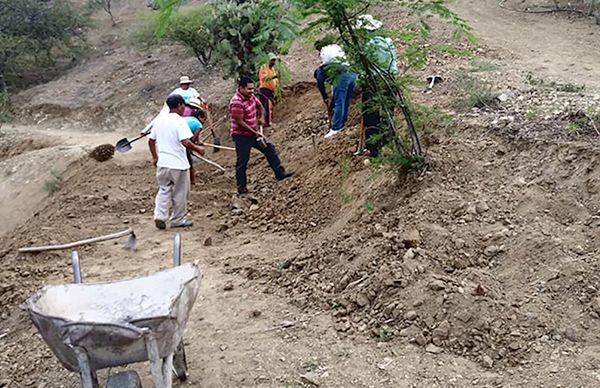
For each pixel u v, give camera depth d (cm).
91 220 984
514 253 563
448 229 608
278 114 1322
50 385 516
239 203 955
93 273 742
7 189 1405
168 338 393
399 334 507
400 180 708
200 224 914
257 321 565
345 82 961
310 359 497
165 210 895
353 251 625
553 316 496
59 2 2398
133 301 447
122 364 397
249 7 1235
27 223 1123
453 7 1709
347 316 547
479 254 579
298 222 829
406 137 751
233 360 509
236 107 934
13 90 2298
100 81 2127
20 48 2294
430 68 1095
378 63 651
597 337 474
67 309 439
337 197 814
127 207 1048
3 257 877
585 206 593
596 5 1530
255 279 656
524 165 665
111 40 2473
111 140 1767
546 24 1530
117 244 851
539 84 928
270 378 481
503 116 768
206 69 1841
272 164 983
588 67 1123
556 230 576
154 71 2045
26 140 1836
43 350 569
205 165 1190
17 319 649
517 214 609
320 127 1138
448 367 469
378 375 469
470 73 1028
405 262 561
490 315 497
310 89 1340
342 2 591
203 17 1513
